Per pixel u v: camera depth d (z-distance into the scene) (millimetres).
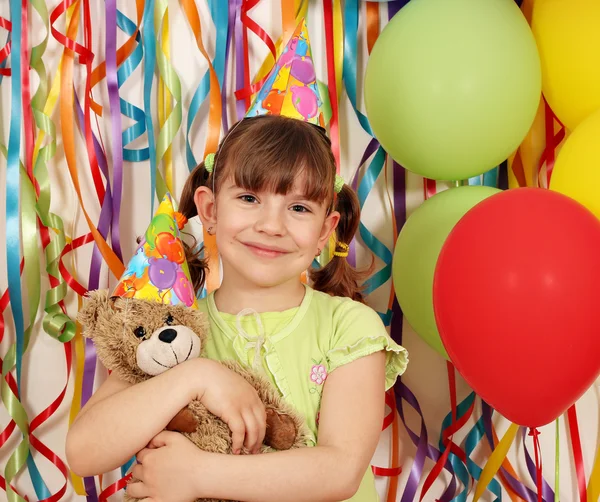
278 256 1049
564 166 1301
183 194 1248
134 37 1538
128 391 933
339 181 1227
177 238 1056
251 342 1062
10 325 1581
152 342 931
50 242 1537
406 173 1646
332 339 1082
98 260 1507
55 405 1537
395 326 1618
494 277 1107
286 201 1042
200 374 920
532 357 1107
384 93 1387
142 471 931
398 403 1621
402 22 1405
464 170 1406
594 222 1142
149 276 1000
